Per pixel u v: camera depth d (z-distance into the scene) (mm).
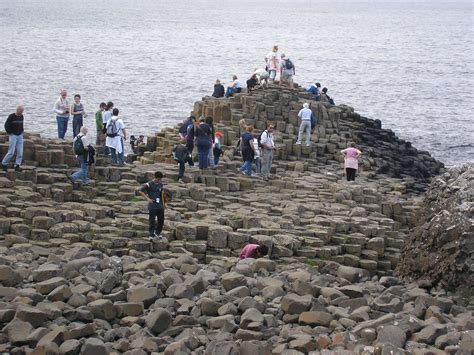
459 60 164000
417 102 100438
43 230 28297
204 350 18922
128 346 19156
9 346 18922
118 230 28984
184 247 28266
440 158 66000
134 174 35938
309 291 22422
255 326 19953
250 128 40312
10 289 21594
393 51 183750
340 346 18891
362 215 33812
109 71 123000
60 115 42875
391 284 25703
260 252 27188
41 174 33844
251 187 37969
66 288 21438
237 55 162125
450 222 25594
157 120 77750
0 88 95250
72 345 18688
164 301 21500
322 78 122688
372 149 51594
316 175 43469
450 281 24641
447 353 18391
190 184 35500
